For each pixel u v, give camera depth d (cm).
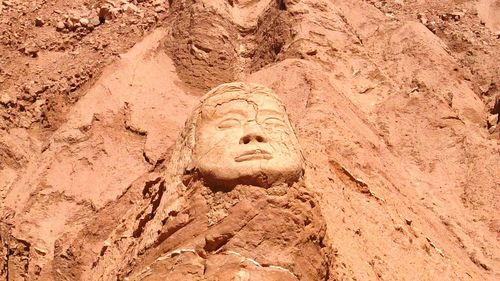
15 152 1427
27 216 1286
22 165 1416
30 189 1343
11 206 1316
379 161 1219
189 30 1592
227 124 869
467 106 1484
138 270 816
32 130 1493
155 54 1588
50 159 1387
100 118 1441
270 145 827
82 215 1294
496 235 1201
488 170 1298
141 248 836
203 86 1523
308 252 793
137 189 1239
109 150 1392
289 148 839
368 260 927
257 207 788
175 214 824
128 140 1412
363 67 1475
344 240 927
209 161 825
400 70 1548
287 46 1482
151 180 1005
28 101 1557
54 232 1267
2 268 1102
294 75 1359
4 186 1370
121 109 1459
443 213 1221
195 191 824
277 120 876
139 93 1494
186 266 770
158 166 1249
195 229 798
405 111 1395
